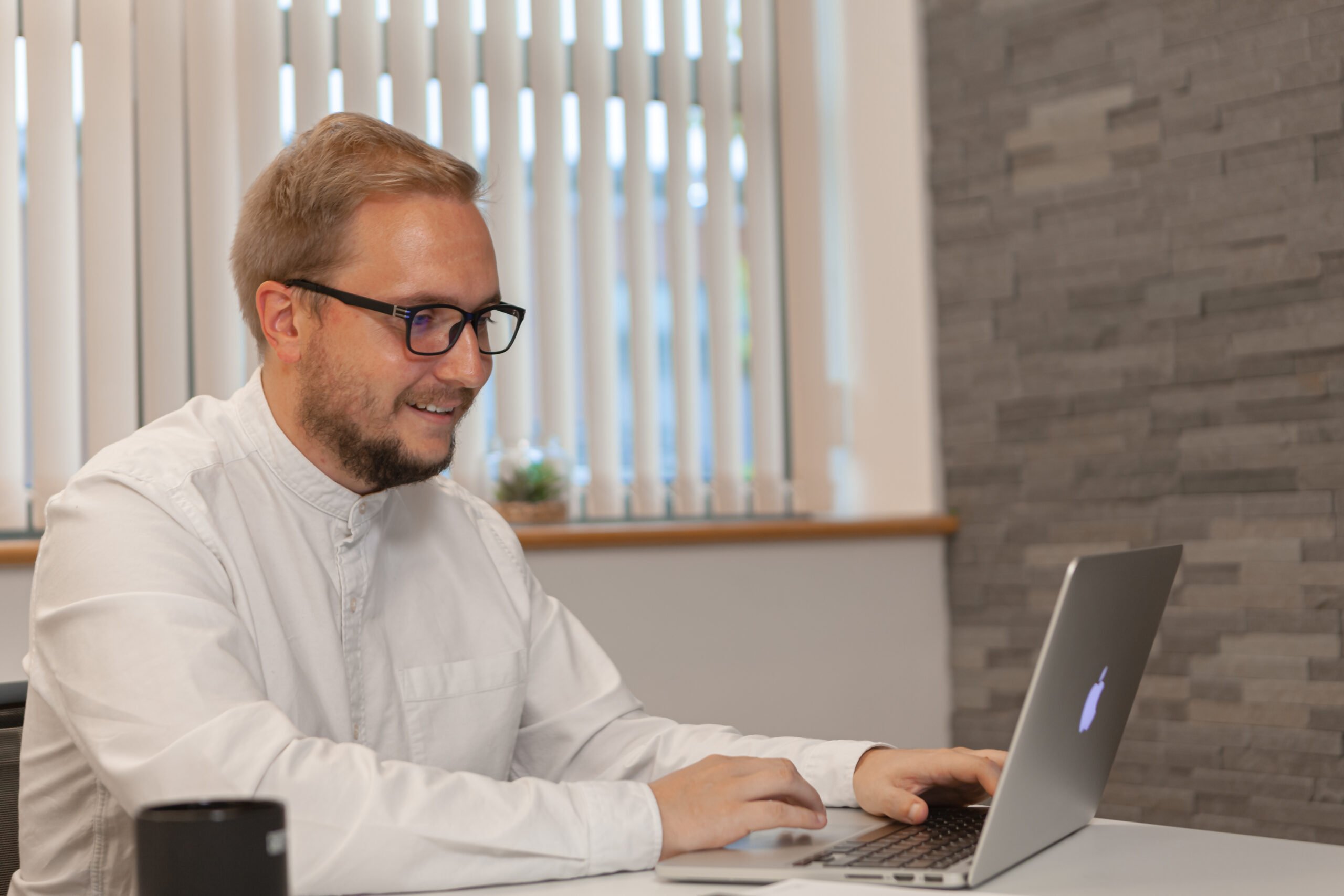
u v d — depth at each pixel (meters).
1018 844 0.82
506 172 2.46
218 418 1.12
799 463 2.77
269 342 1.09
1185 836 0.92
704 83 2.68
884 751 1.04
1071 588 0.76
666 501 2.63
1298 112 2.13
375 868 0.80
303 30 2.29
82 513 0.98
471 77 2.43
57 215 2.09
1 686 1.11
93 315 2.10
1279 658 2.15
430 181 1.04
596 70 2.57
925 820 0.97
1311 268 2.11
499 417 2.43
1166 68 2.28
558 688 1.24
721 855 0.86
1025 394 2.48
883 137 2.71
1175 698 2.27
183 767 0.83
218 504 1.05
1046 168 2.45
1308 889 0.76
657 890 0.81
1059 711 0.81
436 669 1.15
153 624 0.90
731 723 2.38
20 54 2.08
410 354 1.02
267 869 0.59
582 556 2.24
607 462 2.55
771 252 2.75
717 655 2.37
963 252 2.57
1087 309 2.39
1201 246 2.24
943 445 2.61
